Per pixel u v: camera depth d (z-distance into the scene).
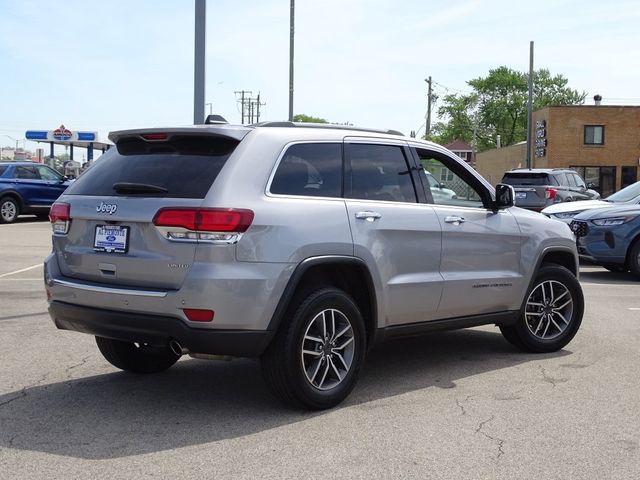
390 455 4.09
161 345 4.70
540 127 49.22
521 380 5.71
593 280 11.99
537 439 4.36
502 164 60.03
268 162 4.73
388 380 5.70
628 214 11.83
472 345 7.02
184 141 4.85
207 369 6.03
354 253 4.96
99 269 4.80
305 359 4.80
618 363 6.28
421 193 5.66
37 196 22.09
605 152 47.38
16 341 6.85
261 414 4.81
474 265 5.95
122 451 4.12
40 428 4.51
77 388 5.41
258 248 4.46
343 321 4.95
